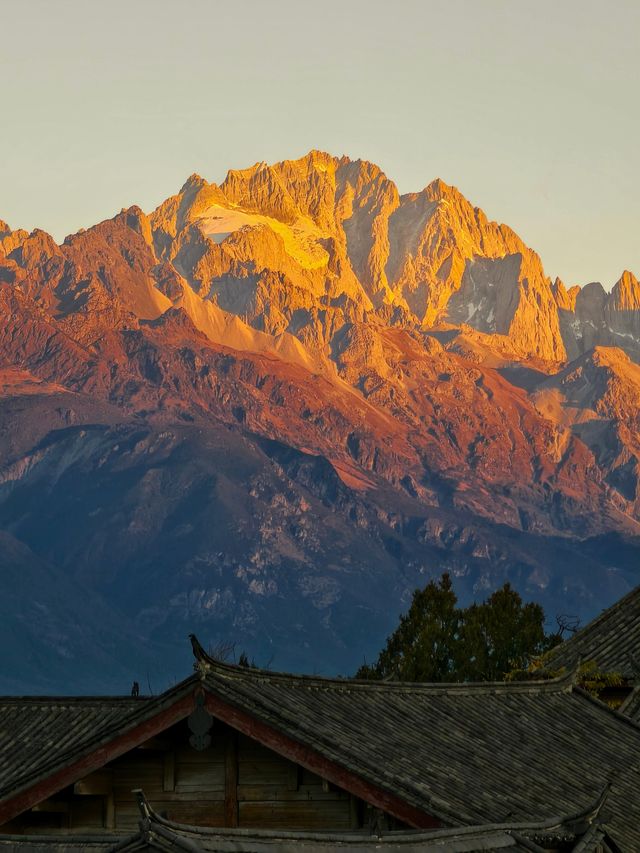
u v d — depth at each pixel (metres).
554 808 78.75
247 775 77.31
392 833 67.00
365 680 89.25
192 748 78.19
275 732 74.19
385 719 84.62
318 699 82.25
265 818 76.69
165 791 78.06
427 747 81.88
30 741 92.06
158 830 57.72
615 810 84.62
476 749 86.62
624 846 78.12
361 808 75.81
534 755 90.12
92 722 93.69
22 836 63.88
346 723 79.12
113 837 63.62
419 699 93.12
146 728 75.38
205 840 58.56
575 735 100.38
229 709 74.44
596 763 94.88
